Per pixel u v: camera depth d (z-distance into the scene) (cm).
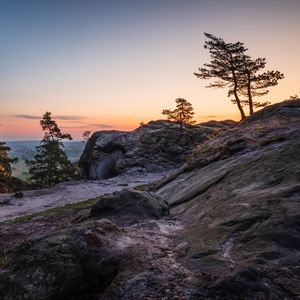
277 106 2700
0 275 744
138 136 5947
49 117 6288
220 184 1437
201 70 4666
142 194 1436
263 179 1195
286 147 1422
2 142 5541
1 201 3159
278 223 745
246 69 4503
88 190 3691
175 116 5794
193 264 708
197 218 1149
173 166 5344
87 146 6462
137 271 720
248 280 563
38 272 734
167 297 586
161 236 1004
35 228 1977
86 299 761
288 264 611
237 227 820
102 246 835
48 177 6141
